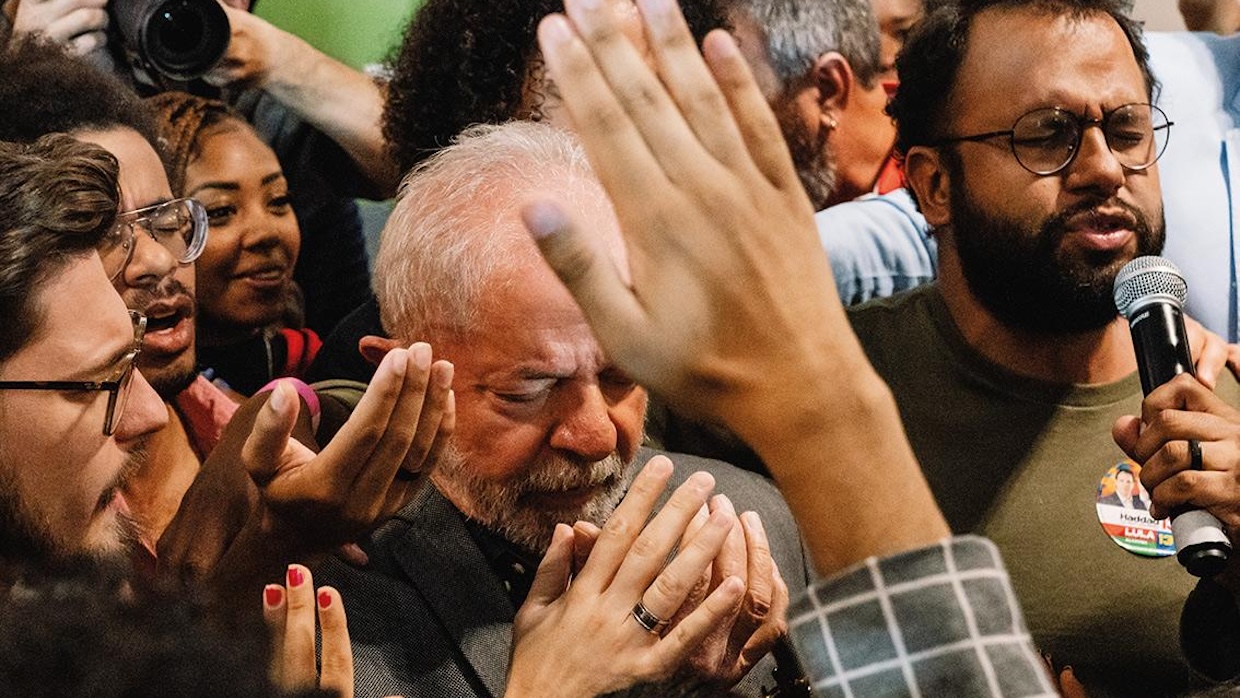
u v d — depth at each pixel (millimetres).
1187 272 2352
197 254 1712
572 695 1221
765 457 688
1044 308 1813
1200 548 1509
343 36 2398
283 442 1238
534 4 2008
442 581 1429
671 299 659
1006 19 1831
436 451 1279
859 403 685
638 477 1314
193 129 2051
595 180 1438
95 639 568
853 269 2207
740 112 665
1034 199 1787
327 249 2297
